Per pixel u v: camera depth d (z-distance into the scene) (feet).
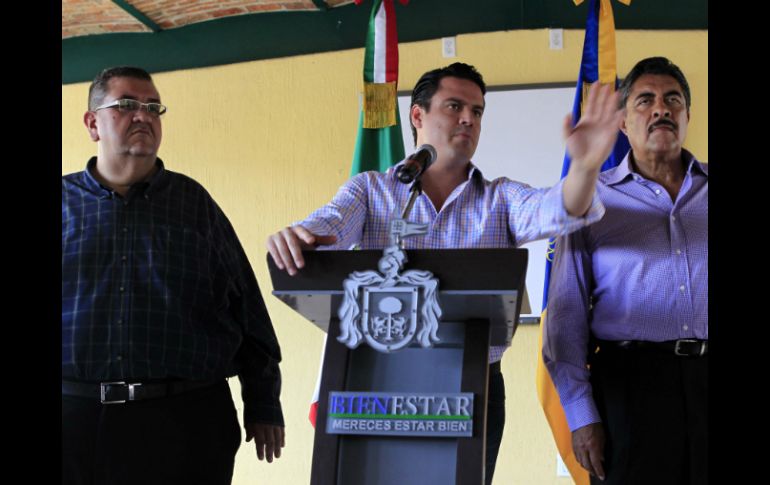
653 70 8.66
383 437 5.85
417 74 16.20
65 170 17.33
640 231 8.29
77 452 7.66
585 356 8.30
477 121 8.20
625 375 7.97
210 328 8.48
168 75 17.30
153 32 17.43
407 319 5.64
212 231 8.84
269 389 9.05
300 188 16.60
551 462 14.94
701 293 7.99
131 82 8.71
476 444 5.60
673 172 8.56
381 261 5.75
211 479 8.07
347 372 6.03
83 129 17.42
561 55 15.92
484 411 5.69
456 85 8.18
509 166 15.71
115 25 17.28
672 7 15.67
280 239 6.02
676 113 8.49
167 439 7.87
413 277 5.67
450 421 5.67
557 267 8.59
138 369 7.89
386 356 6.07
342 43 16.88
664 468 7.66
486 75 16.03
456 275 5.65
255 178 16.75
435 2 16.38
